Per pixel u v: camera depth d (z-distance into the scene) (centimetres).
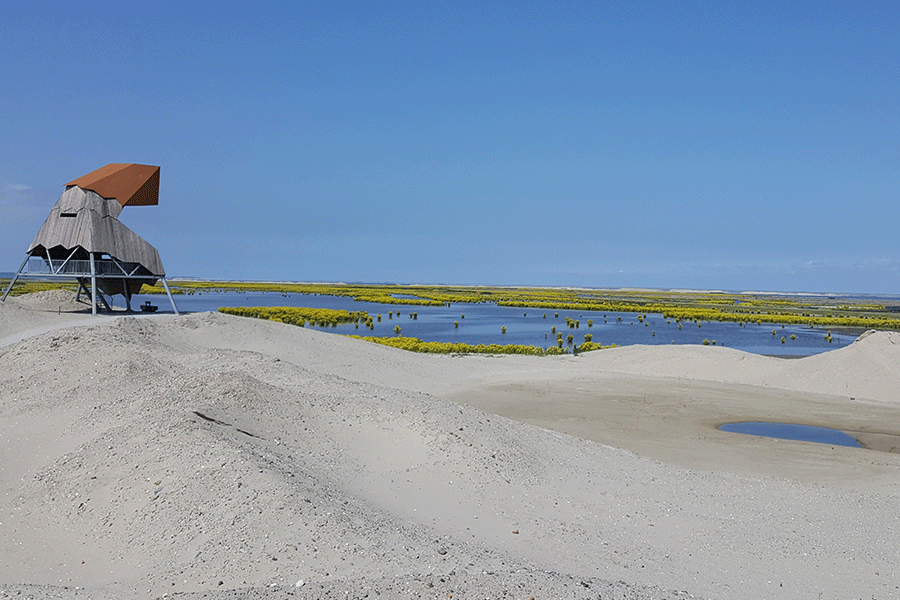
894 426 2178
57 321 2917
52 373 1781
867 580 925
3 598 698
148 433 1236
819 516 1222
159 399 1460
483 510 1119
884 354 2980
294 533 879
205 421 1284
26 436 1404
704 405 2475
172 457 1125
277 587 712
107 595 736
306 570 788
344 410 1530
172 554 862
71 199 3328
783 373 3073
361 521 940
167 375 1769
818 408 2458
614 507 1207
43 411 1535
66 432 1397
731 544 1052
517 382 2869
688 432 2042
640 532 1086
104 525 973
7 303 3189
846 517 1220
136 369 1769
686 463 1664
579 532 1041
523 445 1527
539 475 1345
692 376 3216
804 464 1673
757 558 998
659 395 2652
